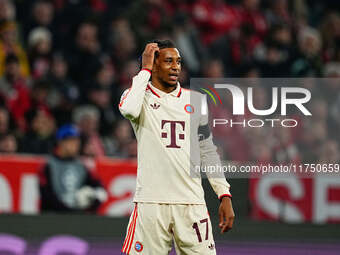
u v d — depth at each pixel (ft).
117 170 84.58
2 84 105.50
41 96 105.50
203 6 136.46
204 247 45.39
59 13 122.21
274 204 86.48
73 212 82.74
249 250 82.74
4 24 113.91
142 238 44.96
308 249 84.33
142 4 128.98
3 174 81.20
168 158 45.11
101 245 82.17
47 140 97.14
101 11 130.00
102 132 107.96
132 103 44.42
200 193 45.93
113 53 121.39
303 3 157.17
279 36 128.36
